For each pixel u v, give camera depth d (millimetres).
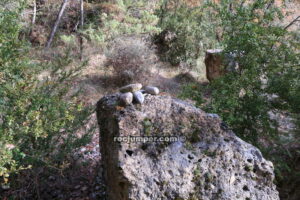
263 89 3910
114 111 2857
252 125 3969
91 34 7359
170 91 6875
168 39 8547
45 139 3445
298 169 4301
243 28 3717
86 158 4348
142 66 7043
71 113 3408
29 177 3662
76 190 3795
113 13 7992
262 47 3789
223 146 2854
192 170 2689
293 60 3850
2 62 2744
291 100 3900
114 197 2803
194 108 3020
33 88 3176
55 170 3766
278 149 4184
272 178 2918
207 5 4160
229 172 2799
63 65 4066
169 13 8805
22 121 2867
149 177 2551
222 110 3691
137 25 7449
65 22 9117
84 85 6406
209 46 8312
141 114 2775
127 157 2580
